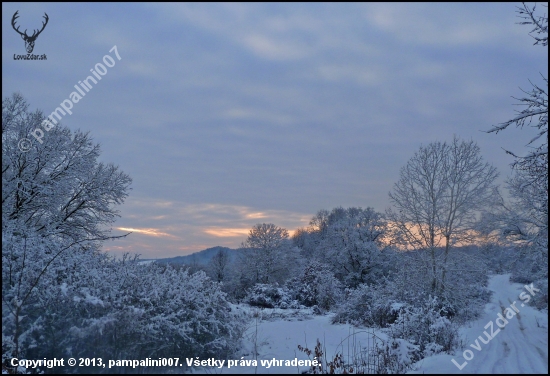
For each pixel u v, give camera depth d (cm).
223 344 994
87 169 1536
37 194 1408
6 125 1308
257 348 1115
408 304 1798
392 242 2270
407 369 900
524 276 1650
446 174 2134
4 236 936
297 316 2056
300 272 3186
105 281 956
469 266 2053
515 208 1534
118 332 829
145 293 968
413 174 2195
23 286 852
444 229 2083
